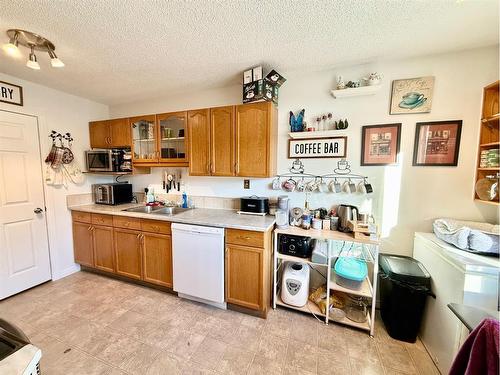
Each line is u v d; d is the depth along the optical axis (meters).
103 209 2.57
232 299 1.98
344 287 1.83
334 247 2.14
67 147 2.65
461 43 1.61
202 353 1.55
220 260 1.95
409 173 1.90
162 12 1.28
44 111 2.42
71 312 1.98
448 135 1.78
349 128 2.04
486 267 1.22
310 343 1.65
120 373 1.40
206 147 2.26
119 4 1.21
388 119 1.93
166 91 2.60
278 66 1.98
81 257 2.71
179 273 2.13
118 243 2.45
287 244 1.99
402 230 1.95
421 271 1.67
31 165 2.34
